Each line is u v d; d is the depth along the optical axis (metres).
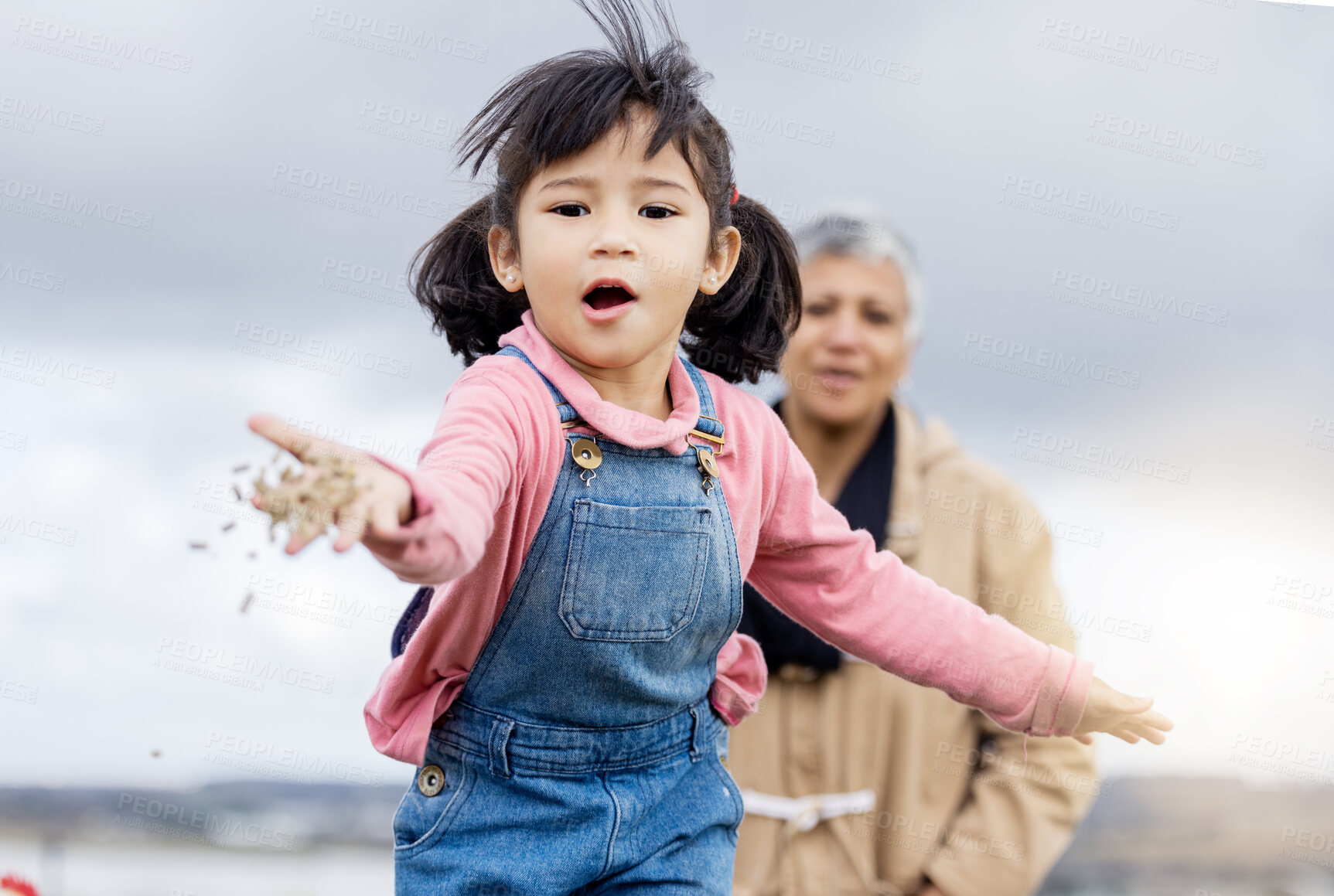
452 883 1.34
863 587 1.52
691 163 1.38
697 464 1.40
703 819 1.45
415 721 1.36
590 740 1.37
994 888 2.40
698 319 1.67
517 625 1.32
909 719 2.45
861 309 2.56
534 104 1.36
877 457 2.58
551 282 1.33
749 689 1.57
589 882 1.38
